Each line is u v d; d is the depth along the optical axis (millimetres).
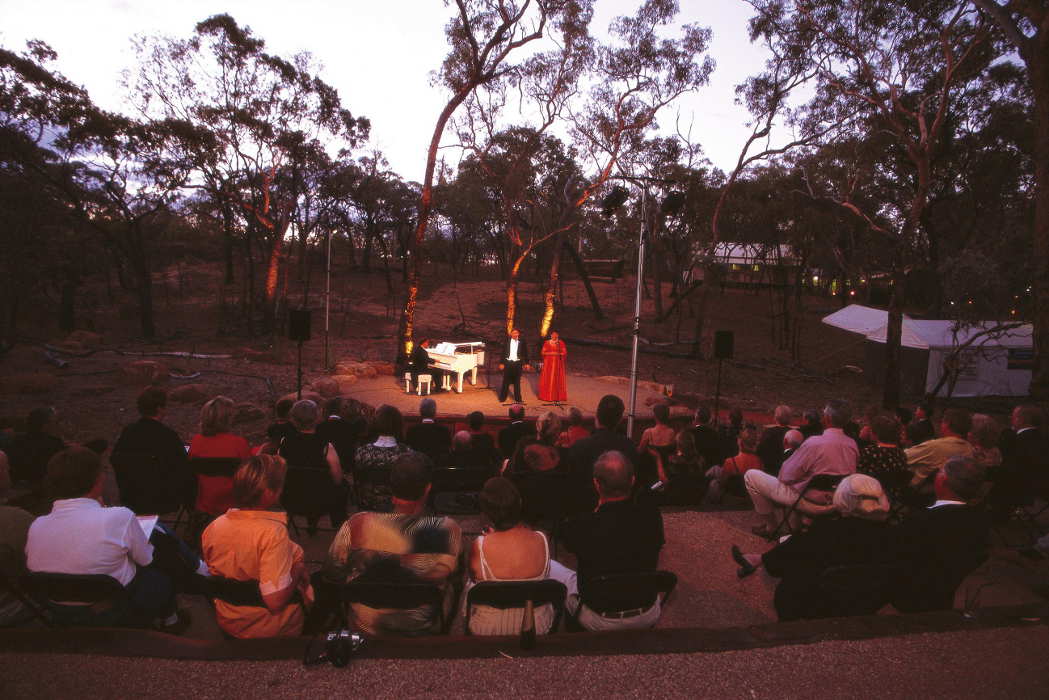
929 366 20438
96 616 2779
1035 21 12961
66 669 2400
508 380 13789
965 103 24875
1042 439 5191
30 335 23812
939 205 30188
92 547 2707
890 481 4891
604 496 3062
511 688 2379
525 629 2604
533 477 5016
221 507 4801
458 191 40406
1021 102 24703
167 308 38156
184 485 4793
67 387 14195
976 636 2850
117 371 15422
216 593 2783
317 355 23172
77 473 2766
